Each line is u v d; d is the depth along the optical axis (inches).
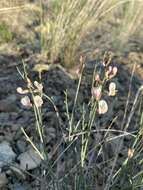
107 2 15.5
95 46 16.4
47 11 17.1
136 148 9.5
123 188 9.1
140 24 18.3
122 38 17.1
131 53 16.8
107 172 10.0
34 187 10.2
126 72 15.6
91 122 9.0
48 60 15.0
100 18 16.8
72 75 14.5
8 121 12.1
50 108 12.8
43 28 15.4
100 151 9.7
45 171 9.6
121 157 11.3
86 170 9.3
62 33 14.9
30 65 14.6
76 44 15.0
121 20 17.9
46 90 13.6
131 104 13.8
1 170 10.4
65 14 14.9
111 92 8.4
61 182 9.4
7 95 13.0
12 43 15.6
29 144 11.3
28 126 11.9
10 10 16.8
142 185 9.1
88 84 14.0
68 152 10.1
